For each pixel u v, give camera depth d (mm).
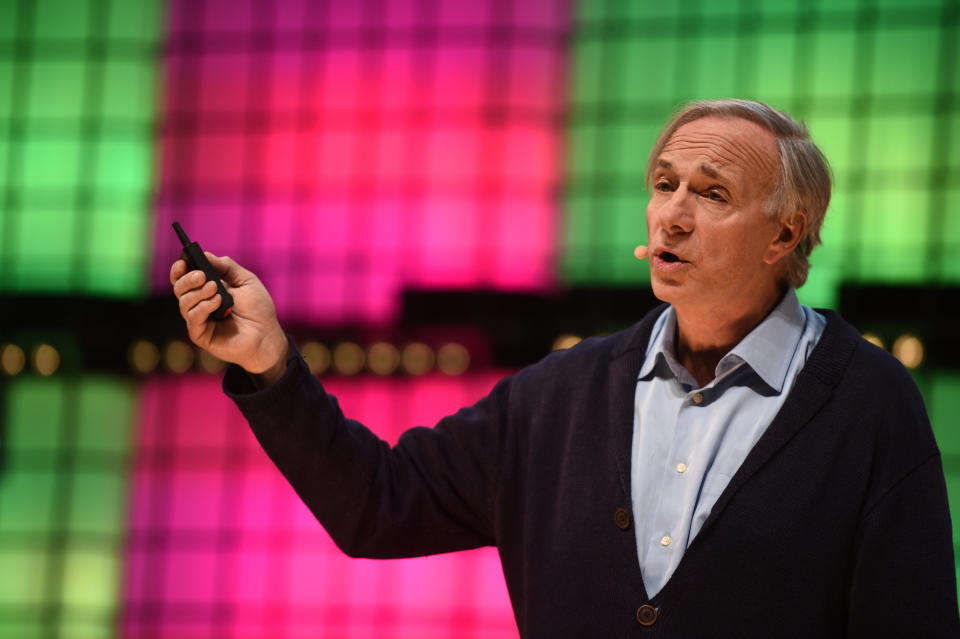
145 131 25578
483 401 6066
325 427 5496
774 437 5078
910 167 22469
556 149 24125
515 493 5730
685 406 5359
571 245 24000
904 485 4996
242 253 25094
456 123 24422
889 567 4883
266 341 5402
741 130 5246
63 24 25656
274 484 24281
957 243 22172
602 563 5141
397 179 24594
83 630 24312
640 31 23797
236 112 25234
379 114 24672
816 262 22812
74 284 25344
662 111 23688
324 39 24891
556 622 5195
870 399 5133
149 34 25578
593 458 5430
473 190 24297
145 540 24375
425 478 5871
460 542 5945
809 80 23000
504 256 24141
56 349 24672
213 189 25250
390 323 24406
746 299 5383
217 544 24219
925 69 22391
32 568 24516
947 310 21984
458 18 24406
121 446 24641
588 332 23516
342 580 23578
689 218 5211
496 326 23688
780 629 4840
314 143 24922
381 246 24609
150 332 24672
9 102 25703
